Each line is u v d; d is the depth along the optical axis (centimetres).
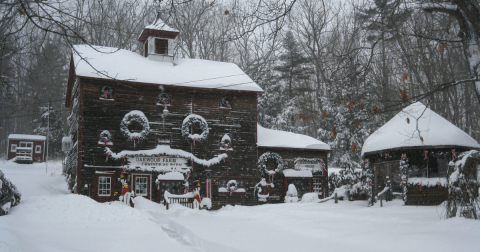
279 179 3092
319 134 4488
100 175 2567
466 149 2064
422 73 3300
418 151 2103
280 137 3247
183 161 2800
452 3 1248
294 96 5341
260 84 5016
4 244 849
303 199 2808
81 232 1345
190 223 1562
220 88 2906
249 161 2970
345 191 2642
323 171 3228
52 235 1238
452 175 1276
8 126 6994
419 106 2219
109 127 2638
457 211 1277
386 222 1372
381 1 1298
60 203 1681
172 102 2842
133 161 2653
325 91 4612
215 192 2853
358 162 4397
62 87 5869
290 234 1221
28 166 4500
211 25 3975
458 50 3266
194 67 3117
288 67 5188
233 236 1202
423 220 1340
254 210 2172
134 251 1065
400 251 887
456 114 3391
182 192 2759
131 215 1717
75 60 2730
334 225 1336
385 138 2170
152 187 2695
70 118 3262
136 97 2744
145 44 3238
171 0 991
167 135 2795
